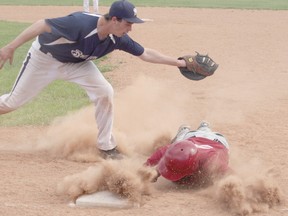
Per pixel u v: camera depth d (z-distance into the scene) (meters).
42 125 15.99
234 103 18.83
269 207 9.66
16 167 12.05
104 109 12.52
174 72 24.31
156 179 10.55
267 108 18.11
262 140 14.32
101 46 11.72
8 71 23.75
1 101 12.70
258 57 28.16
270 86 21.66
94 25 11.43
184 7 52.91
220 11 50.03
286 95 20.09
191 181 10.63
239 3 56.94
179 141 10.58
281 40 33.78
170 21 42.97
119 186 9.77
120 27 11.32
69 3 55.25
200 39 33.75
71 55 11.85
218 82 22.38
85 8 36.00
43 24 11.45
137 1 58.25
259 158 12.65
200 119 16.66
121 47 12.02
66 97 19.50
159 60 12.50
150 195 10.23
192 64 12.62
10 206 9.55
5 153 13.24
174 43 31.98
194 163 10.14
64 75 12.34
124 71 24.58
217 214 9.36
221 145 10.74
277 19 44.47
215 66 12.72
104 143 12.68
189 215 9.29
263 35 35.84
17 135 14.98
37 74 12.27
